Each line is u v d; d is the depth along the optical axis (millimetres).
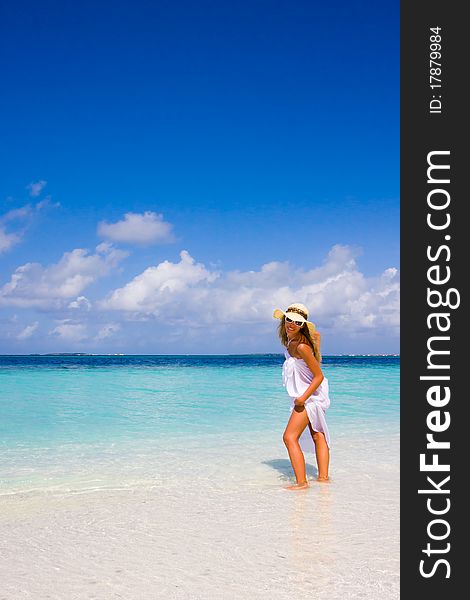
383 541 3877
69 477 5898
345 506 4770
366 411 11438
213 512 4605
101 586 3160
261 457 6941
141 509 4715
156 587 3137
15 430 9000
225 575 3293
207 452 7246
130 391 16859
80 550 3740
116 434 8641
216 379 23922
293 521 4332
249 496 5129
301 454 5551
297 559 3535
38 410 11734
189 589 3102
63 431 8906
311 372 5770
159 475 5984
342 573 3309
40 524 4316
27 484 5602
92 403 13242
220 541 3885
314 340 5758
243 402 13555
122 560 3553
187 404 12969
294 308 5844
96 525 4289
